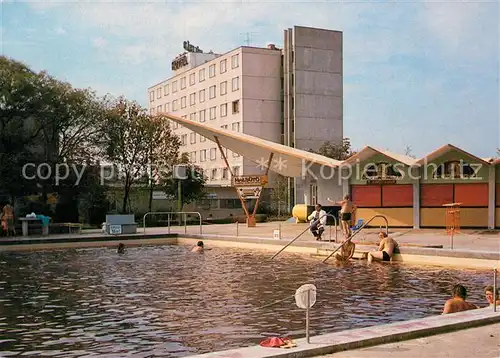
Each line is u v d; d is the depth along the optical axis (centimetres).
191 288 1427
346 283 1476
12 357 818
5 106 3544
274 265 1889
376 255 1945
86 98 4325
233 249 2517
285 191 6016
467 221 2861
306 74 7038
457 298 1005
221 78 7462
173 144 5359
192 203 6266
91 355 824
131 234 2912
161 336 932
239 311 1126
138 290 1408
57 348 866
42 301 1273
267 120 7144
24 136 3709
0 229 2920
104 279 1614
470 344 691
